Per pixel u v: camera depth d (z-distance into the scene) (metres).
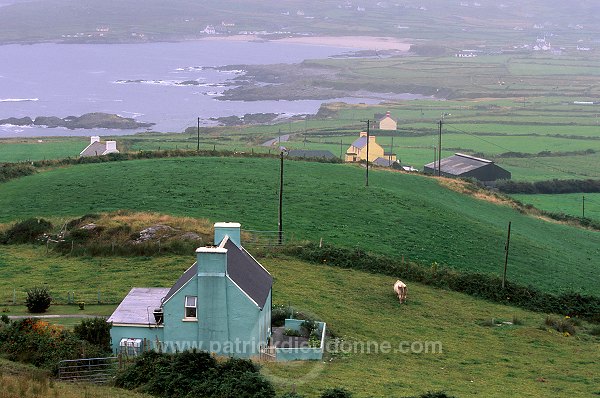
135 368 50.44
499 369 62.25
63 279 77.38
